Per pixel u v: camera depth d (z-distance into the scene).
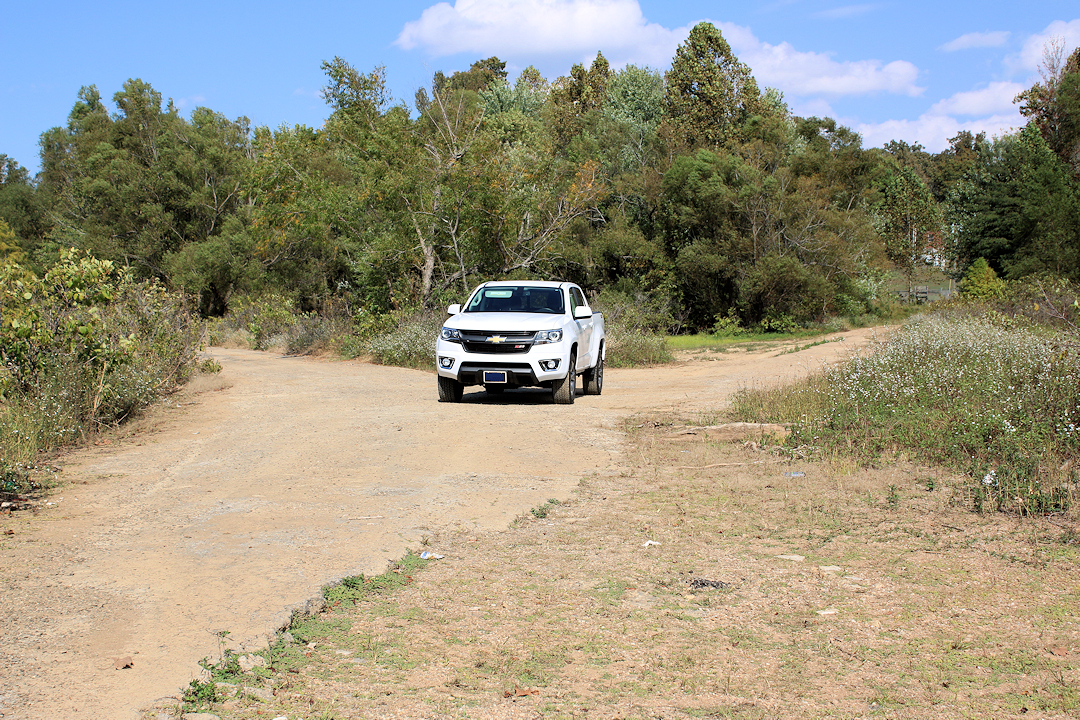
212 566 5.10
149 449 9.11
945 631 4.13
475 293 13.66
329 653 3.93
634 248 41.75
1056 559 5.14
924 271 77.44
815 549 5.45
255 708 3.36
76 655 3.81
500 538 5.79
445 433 9.83
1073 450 7.32
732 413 10.68
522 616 4.39
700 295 43.75
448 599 4.64
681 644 4.04
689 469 7.83
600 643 4.05
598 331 14.52
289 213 26.38
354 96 26.45
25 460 8.01
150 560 5.21
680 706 3.42
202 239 49.28
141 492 7.08
